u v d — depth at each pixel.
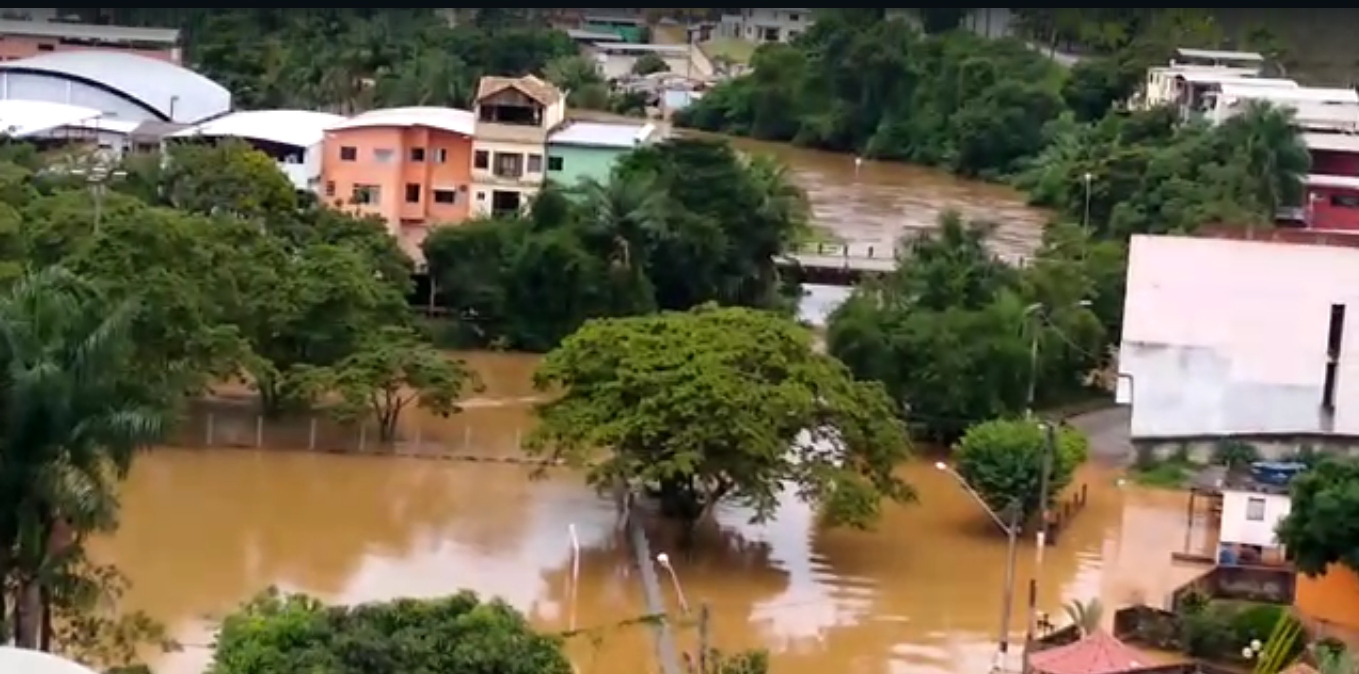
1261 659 51.47
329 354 73.94
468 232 90.62
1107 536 66.12
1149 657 51.94
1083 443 68.44
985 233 90.88
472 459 71.44
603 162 99.44
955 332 76.75
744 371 62.06
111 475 49.34
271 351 74.19
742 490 60.25
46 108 112.69
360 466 69.81
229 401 75.88
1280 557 61.84
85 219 73.69
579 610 55.50
